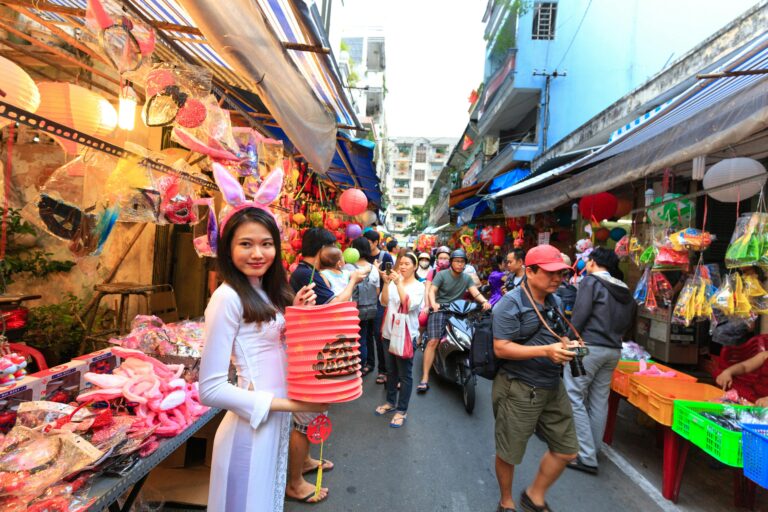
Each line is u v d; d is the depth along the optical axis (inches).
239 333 59.1
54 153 120.0
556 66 386.9
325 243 129.5
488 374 103.1
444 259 244.1
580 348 90.7
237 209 64.1
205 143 92.7
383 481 116.8
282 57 93.2
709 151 107.8
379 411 164.2
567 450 97.0
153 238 172.4
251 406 56.1
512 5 421.7
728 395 117.1
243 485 57.4
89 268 147.4
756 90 88.4
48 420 71.9
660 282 161.6
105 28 69.1
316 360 56.4
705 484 121.0
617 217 246.8
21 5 79.4
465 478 120.0
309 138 132.6
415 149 2657.5
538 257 96.1
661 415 112.7
